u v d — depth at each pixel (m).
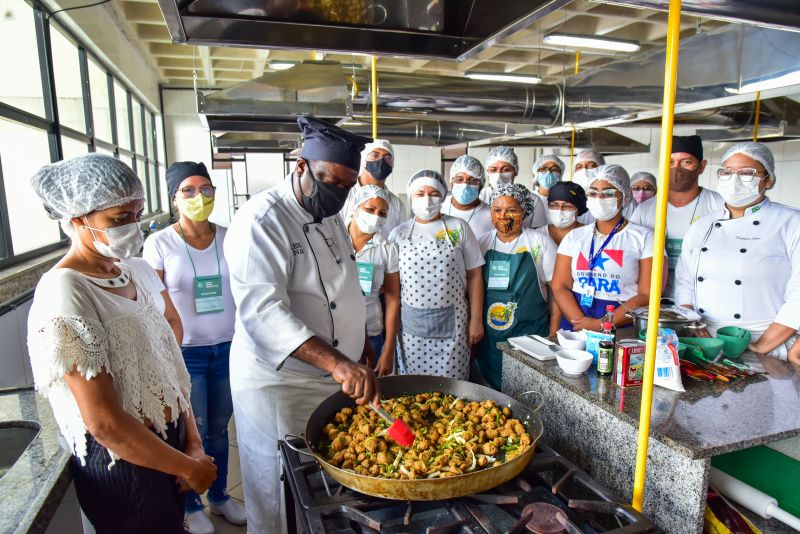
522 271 2.45
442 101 3.72
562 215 2.63
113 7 5.25
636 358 1.43
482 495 1.03
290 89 2.97
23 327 2.67
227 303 2.14
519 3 1.35
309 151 1.40
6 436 1.27
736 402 1.34
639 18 4.80
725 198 1.92
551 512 0.98
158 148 8.97
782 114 4.80
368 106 3.64
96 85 5.47
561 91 3.97
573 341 1.68
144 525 1.14
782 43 3.00
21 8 3.46
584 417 1.45
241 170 7.43
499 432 1.24
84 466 1.10
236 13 1.40
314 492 1.09
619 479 1.33
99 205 1.03
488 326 2.48
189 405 1.40
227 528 2.14
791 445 1.43
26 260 3.31
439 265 2.33
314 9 1.44
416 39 1.61
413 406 1.42
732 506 1.23
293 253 1.45
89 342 0.99
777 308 1.88
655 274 1.07
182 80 8.74
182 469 1.14
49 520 0.93
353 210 2.26
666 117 1.04
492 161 3.53
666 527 1.20
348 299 1.59
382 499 1.04
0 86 3.05
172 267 2.06
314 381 1.56
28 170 3.54
